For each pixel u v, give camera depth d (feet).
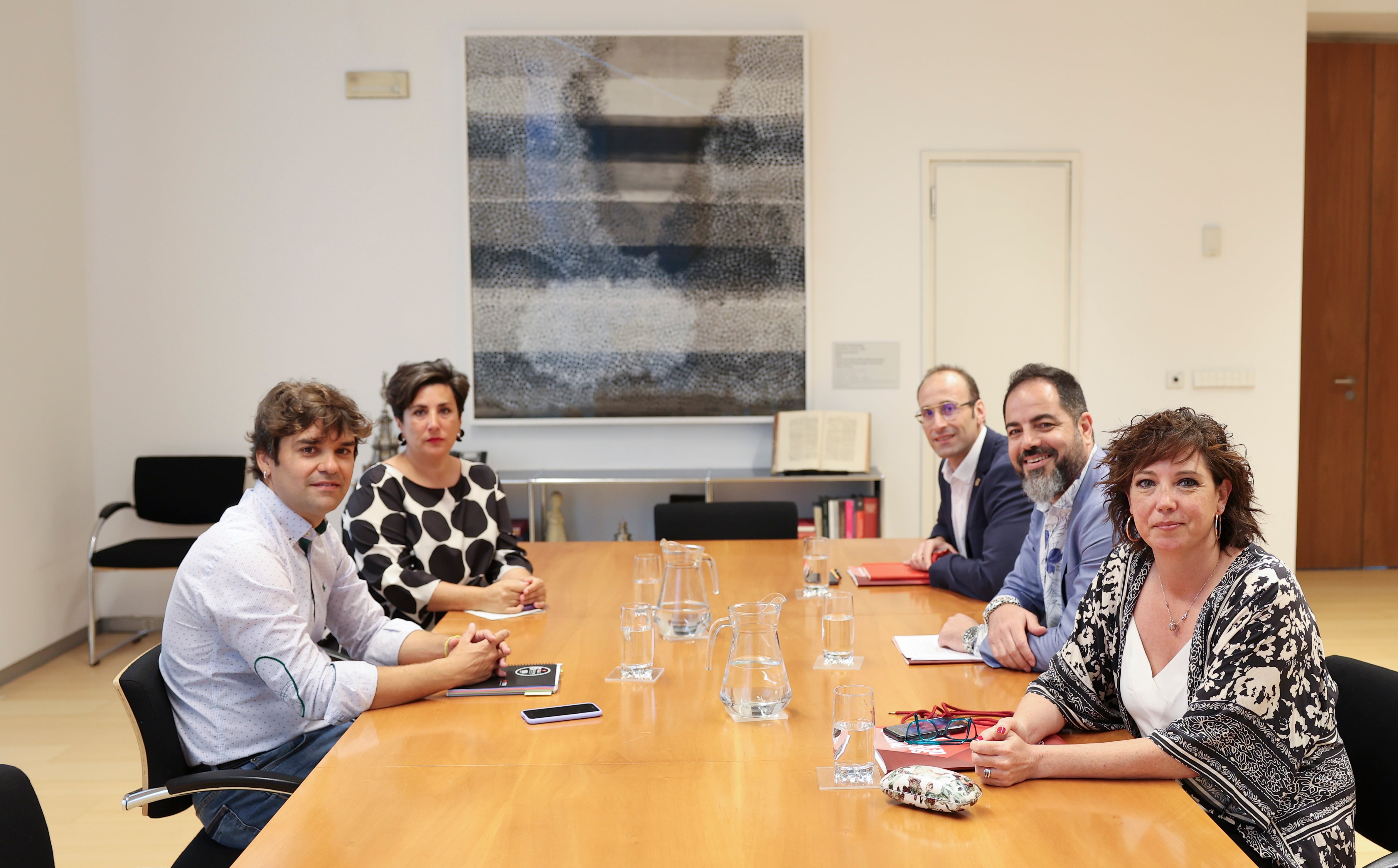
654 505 17.31
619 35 16.43
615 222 16.67
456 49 16.55
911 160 16.96
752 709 5.79
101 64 16.38
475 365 16.78
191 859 6.14
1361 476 20.61
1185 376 17.35
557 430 17.16
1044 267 17.13
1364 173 20.18
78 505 16.28
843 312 17.08
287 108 16.55
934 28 16.83
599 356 16.85
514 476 16.25
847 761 4.86
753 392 16.97
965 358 17.19
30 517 15.05
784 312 16.89
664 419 16.97
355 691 6.13
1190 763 4.86
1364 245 20.27
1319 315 20.35
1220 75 16.99
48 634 15.46
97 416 16.74
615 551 11.25
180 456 16.30
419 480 9.81
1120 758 4.91
